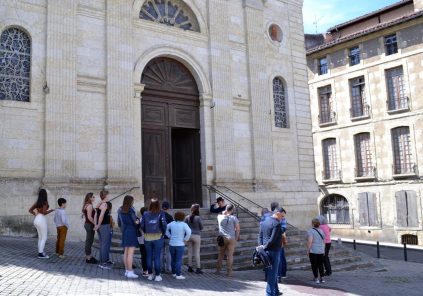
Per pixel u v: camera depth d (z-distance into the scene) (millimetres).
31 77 13758
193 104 17703
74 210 13828
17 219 12883
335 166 32094
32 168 13414
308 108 21188
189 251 10945
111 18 15445
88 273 9188
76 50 14602
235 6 19266
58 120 13922
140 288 8328
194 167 17625
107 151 14773
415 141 27734
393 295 10344
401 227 27906
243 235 14258
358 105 31109
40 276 8375
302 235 15875
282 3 21062
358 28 33312
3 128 13086
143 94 16438
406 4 30234
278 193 19062
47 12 14219
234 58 18828
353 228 30484
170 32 16984
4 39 13641
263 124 19078
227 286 9562
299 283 11055
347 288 10789
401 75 28906
